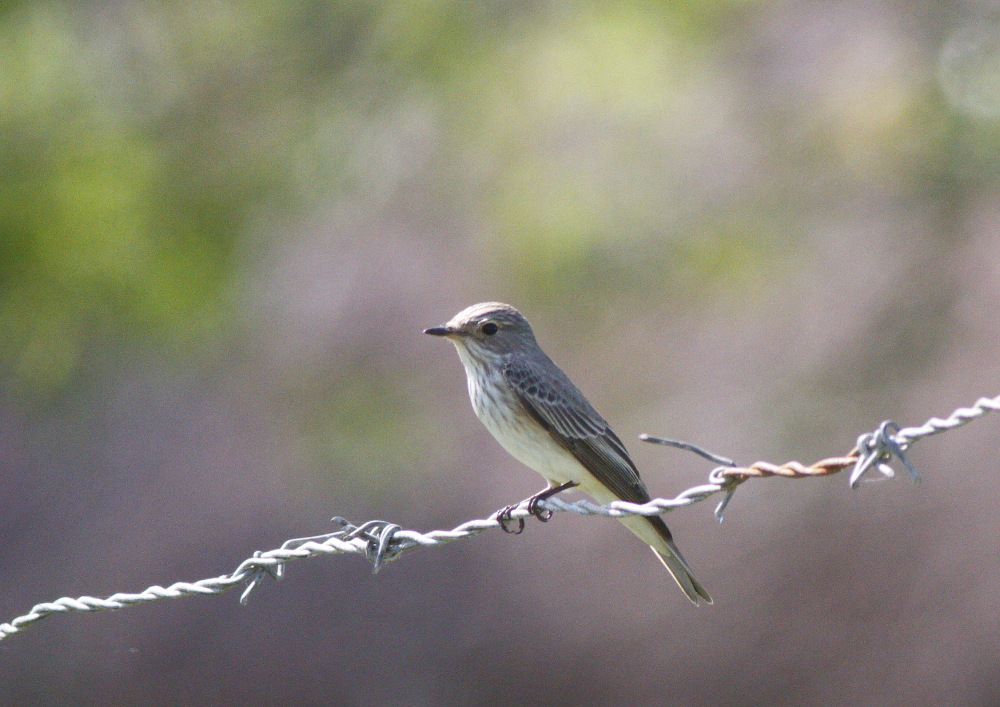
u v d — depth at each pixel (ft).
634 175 41.14
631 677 57.93
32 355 36.14
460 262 48.70
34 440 63.00
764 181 45.34
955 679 53.67
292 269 46.96
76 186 36.06
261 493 62.08
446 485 60.03
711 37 42.98
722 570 58.95
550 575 61.77
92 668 62.03
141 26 40.47
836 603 56.85
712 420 54.19
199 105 40.47
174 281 36.50
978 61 47.39
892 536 57.41
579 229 39.70
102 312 36.06
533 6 41.78
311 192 41.19
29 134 36.94
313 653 61.31
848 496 58.65
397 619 62.13
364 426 47.09
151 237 37.01
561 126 41.01
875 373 53.83
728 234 42.88
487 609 61.16
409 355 50.34
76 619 63.52
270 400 48.11
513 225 40.04
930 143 47.29
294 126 41.24
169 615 62.85
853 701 54.60
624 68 40.04
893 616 55.77
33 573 63.10
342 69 42.04
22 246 35.14
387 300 50.37
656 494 56.03
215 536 62.13
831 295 52.34
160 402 61.98
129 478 63.36
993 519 55.83
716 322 51.55
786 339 53.67
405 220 46.68
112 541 63.31
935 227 50.11
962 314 52.95
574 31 40.91
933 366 53.52
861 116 46.57
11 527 64.59
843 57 47.83
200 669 61.46
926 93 47.01
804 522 58.85
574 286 40.57
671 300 44.98
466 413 56.24
